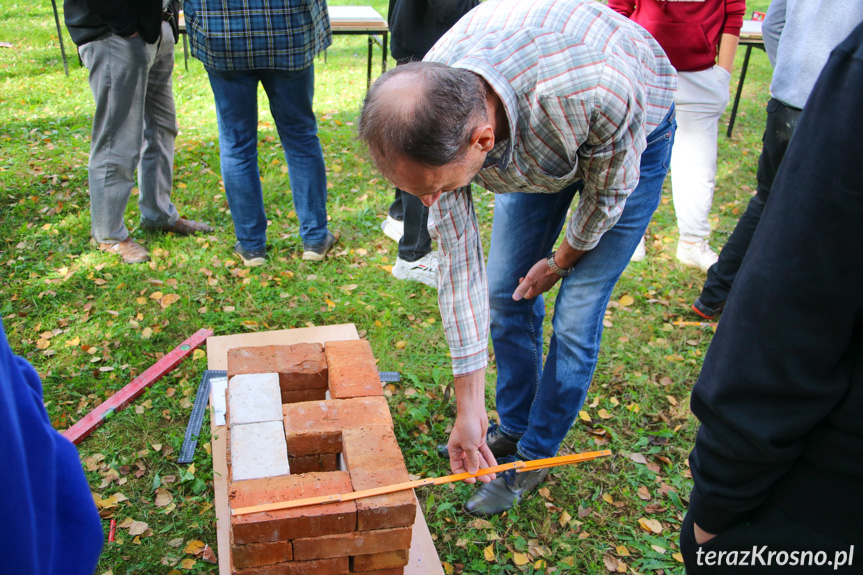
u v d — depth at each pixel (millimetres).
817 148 799
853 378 845
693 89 3449
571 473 2459
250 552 1596
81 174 4457
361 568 1723
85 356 2859
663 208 4656
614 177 1589
